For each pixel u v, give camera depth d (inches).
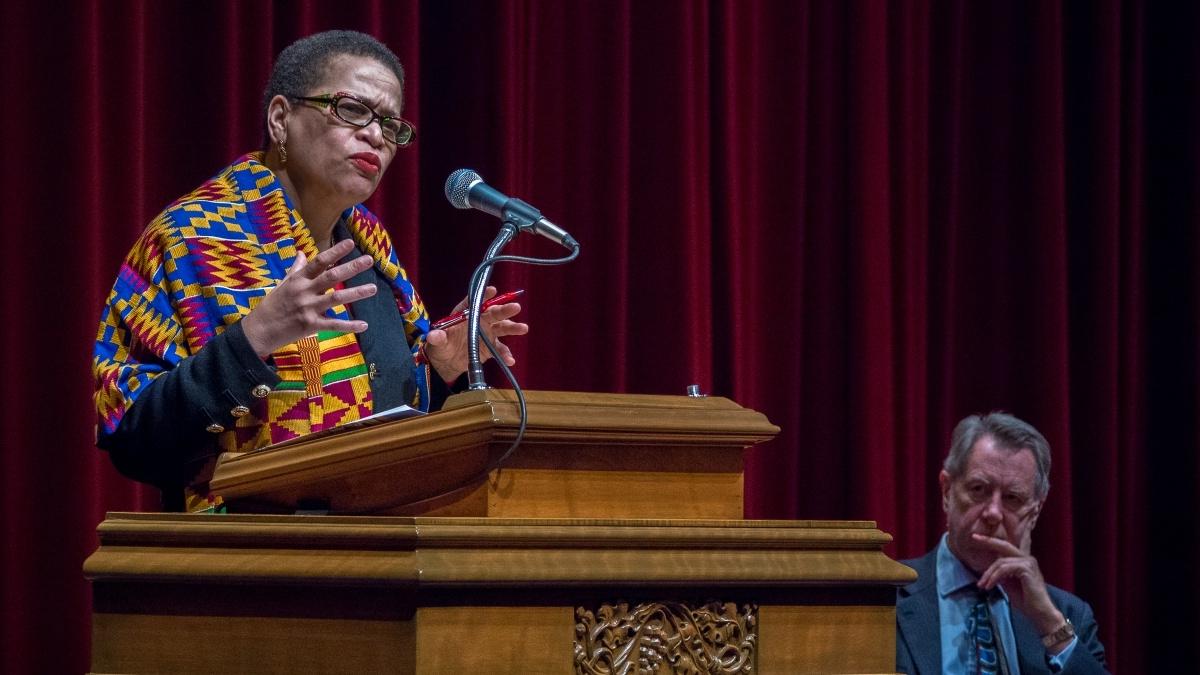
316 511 184.2
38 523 361.7
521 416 165.5
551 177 460.1
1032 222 564.1
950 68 553.9
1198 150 585.0
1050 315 558.3
